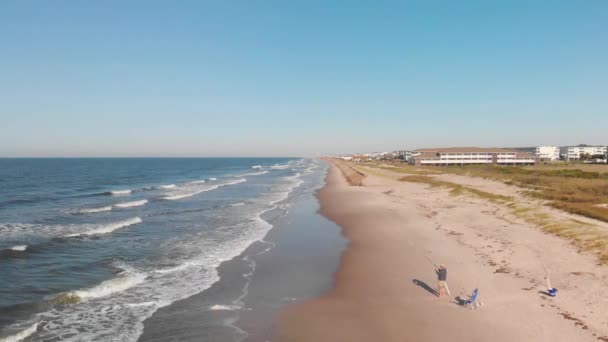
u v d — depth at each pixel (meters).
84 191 62.59
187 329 13.44
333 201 47.78
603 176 69.75
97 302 15.77
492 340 12.03
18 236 27.45
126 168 159.12
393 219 34.06
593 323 12.66
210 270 20.09
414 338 12.45
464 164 142.88
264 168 167.62
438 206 39.91
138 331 13.31
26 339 12.71
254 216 36.72
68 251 23.66
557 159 191.38
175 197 52.47
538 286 16.17
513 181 61.44
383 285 17.56
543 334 12.17
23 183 77.69
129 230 30.06
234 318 14.30
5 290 16.97
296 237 27.88
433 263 20.53
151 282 18.23
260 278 18.86
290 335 12.94
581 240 21.69
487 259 20.58
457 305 14.84
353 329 13.27
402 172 97.62
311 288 17.44
